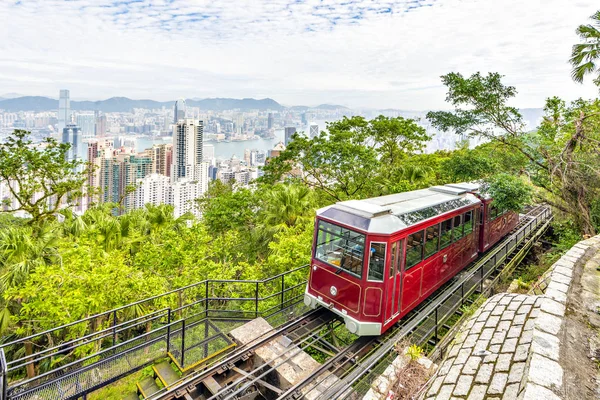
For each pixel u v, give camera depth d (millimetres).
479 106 15078
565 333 3189
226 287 12461
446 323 9891
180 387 6777
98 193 24516
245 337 8422
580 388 2494
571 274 4586
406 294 8969
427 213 9859
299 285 11023
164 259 13055
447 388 3287
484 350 3592
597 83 12828
